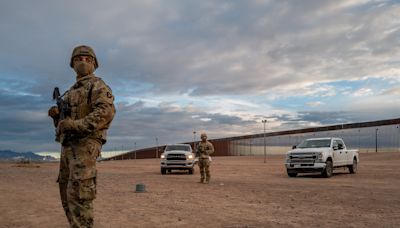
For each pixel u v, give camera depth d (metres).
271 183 18.77
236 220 8.61
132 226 7.87
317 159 23.11
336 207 10.70
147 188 15.95
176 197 12.77
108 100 4.49
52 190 14.91
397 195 13.56
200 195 13.37
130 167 43.25
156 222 8.31
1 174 26.22
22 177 22.94
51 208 10.22
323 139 25.25
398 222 8.48
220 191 14.73
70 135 4.32
